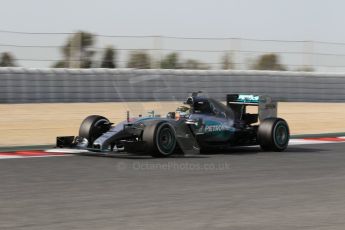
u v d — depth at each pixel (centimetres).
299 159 2703
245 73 5666
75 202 1703
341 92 6134
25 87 4775
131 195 1817
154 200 1745
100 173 2231
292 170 2372
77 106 4806
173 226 1440
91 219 1501
